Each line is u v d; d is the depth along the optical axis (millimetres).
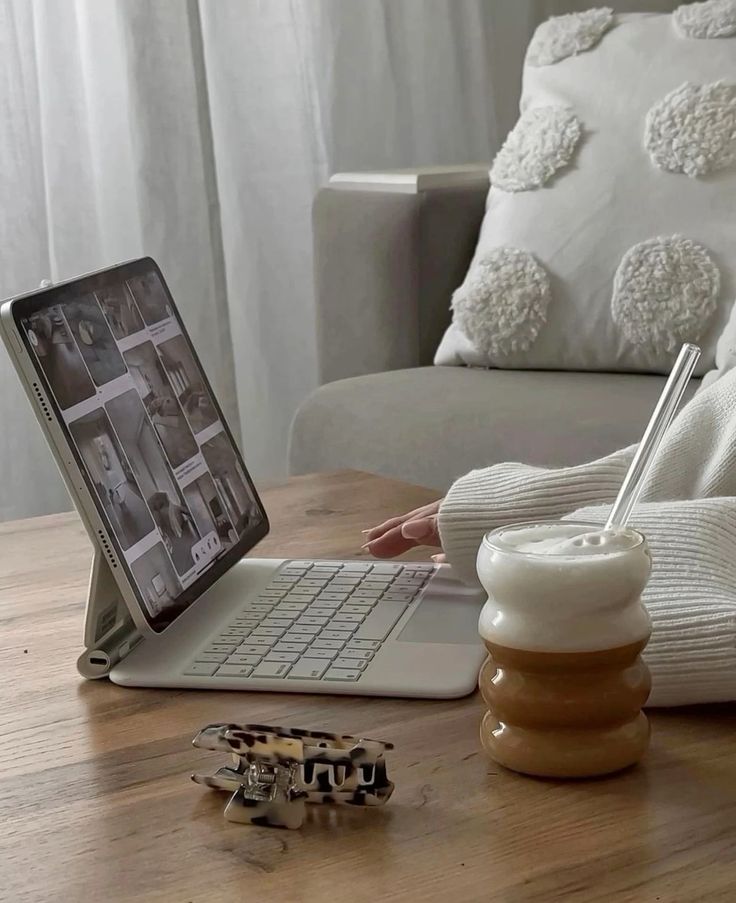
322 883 559
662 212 1961
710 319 1911
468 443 1788
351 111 2820
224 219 2732
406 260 2205
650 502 933
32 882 574
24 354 816
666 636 738
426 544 1016
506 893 544
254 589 983
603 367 2014
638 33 2117
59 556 1132
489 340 2047
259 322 2787
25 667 863
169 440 976
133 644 864
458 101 2953
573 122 2072
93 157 2535
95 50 2508
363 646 840
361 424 1946
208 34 2643
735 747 687
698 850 575
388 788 622
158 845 602
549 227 2031
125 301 992
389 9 2826
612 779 651
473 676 782
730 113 1961
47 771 693
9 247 2385
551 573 623
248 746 626
